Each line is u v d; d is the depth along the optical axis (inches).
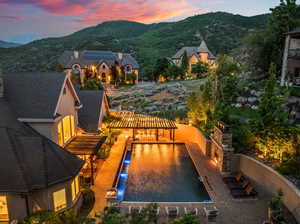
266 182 546.3
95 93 979.3
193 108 1130.0
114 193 517.3
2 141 446.0
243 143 684.7
